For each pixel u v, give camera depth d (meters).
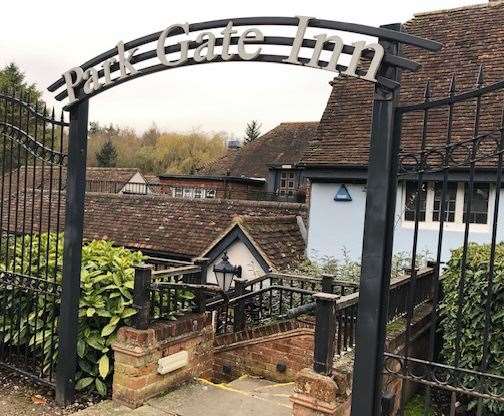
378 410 3.20
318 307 3.98
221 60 3.72
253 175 31.78
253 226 11.45
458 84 10.83
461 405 5.37
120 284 5.00
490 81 10.55
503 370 5.09
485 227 9.93
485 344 2.95
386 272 3.18
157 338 4.80
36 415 4.55
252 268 10.95
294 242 12.35
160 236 13.59
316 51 3.34
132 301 4.91
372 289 3.18
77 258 4.71
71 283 4.68
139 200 15.70
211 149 54.62
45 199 13.09
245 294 6.81
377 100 3.19
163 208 15.00
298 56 3.40
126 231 14.21
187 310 5.43
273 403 4.89
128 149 55.78
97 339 4.93
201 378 5.45
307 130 33.16
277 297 7.67
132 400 4.62
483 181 9.29
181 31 3.96
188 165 52.94
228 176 28.20
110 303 4.95
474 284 5.22
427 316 6.20
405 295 5.93
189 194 29.28
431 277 7.15
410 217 10.65
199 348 5.41
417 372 5.82
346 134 11.88
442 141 9.84
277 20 3.49
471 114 9.97
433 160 4.79
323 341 3.95
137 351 4.59
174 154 54.62
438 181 9.77
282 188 27.91
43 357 5.25
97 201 16.30
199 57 3.83
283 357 6.08
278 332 6.12
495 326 5.11
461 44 11.75
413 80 11.45
